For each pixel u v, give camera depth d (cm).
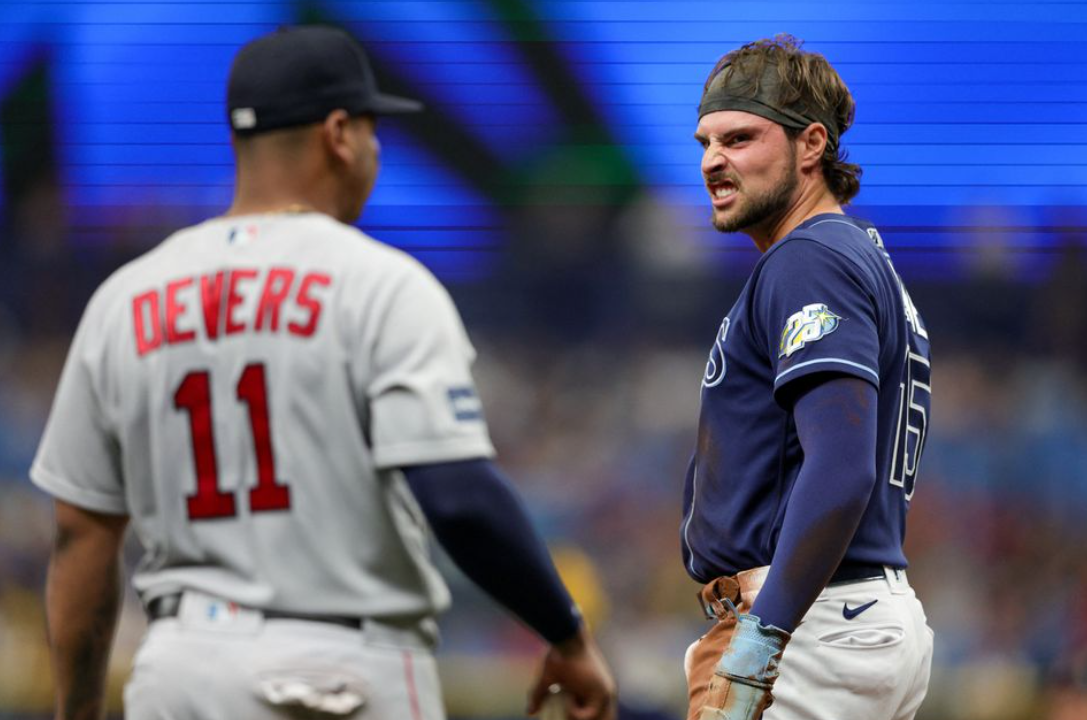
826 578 1009
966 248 4000
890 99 3966
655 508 4334
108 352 929
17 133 4056
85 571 950
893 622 1094
